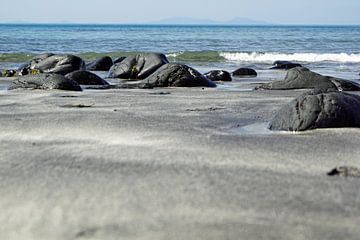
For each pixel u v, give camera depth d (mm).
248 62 31391
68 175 4859
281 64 26875
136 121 8297
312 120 7605
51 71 20703
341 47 45781
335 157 5855
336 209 3943
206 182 4621
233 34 83750
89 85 16734
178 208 3914
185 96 12992
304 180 4785
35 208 3953
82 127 7656
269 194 4293
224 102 11516
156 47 44375
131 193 4273
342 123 7656
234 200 4113
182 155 5727
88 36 70625
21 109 9875
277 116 8102
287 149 6227
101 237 3420
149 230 3506
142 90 15023
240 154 5855
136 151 5922
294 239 3369
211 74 19500
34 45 45438
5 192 4352
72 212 3854
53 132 7273
